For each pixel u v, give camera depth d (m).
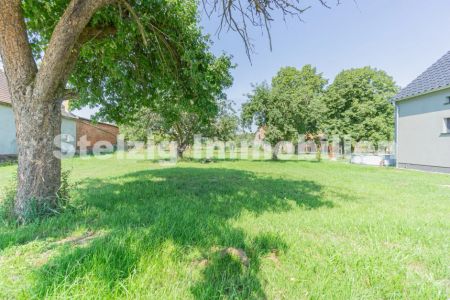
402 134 14.21
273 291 1.74
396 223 3.40
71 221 3.09
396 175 10.03
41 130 3.20
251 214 3.73
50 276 1.71
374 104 23.08
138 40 4.59
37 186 3.17
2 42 3.03
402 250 2.49
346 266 2.09
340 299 1.67
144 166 11.29
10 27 3.00
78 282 1.64
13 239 2.42
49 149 3.29
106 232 2.74
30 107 3.15
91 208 3.70
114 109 6.05
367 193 5.89
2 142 12.95
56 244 2.38
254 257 2.25
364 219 3.58
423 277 2.00
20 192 3.14
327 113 24.14
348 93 23.67
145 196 4.81
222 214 3.71
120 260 1.93
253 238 2.70
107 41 4.27
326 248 2.48
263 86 17.59
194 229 2.85
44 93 3.13
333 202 4.81
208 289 1.68
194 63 4.30
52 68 3.02
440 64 12.69
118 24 3.76
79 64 5.06
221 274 1.91
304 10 3.35
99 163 12.66
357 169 12.59
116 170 9.52
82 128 22.19
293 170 11.11
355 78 23.23
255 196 5.09
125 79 5.15
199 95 4.85
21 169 3.15
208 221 3.19
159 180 7.01
